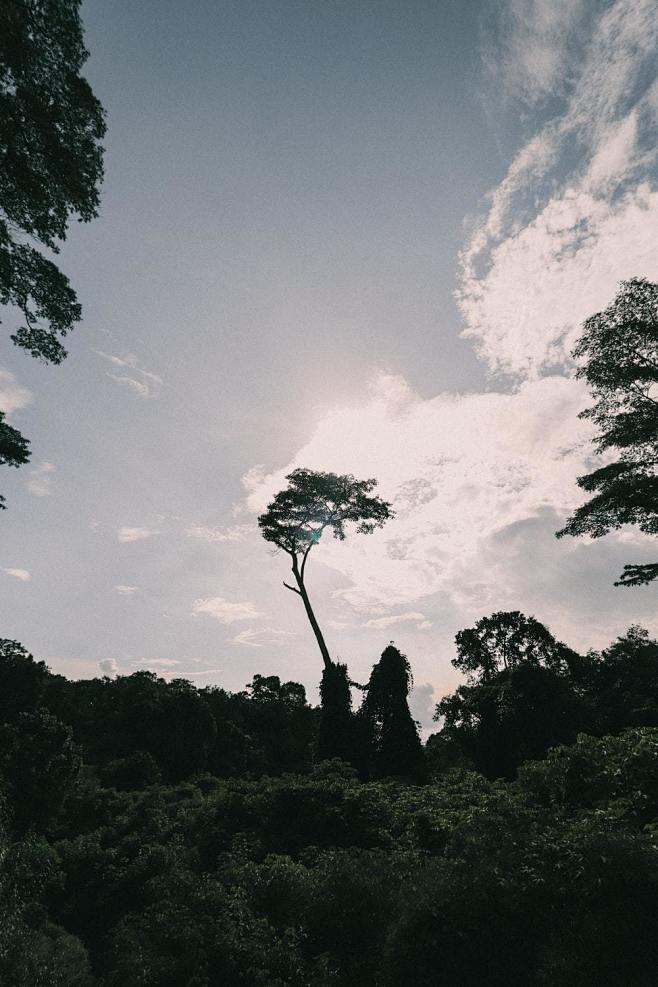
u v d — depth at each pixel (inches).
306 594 1433.3
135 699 1898.4
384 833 507.5
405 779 954.7
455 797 607.8
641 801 360.2
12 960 343.3
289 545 1496.1
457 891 265.0
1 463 577.6
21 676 1675.7
